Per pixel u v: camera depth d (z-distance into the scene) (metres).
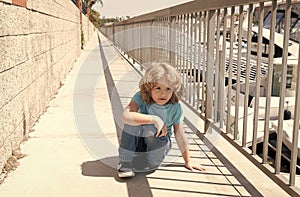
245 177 2.48
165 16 4.95
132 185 2.35
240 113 3.51
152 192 2.25
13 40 2.92
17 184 2.36
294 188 1.95
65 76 7.38
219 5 2.89
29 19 3.62
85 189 2.29
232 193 2.24
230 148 3.04
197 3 3.40
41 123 3.87
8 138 2.71
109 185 2.35
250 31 2.52
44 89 4.54
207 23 3.31
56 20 5.97
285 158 3.24
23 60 3.29
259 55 2.36
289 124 3.32
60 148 3.06
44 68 4.57
